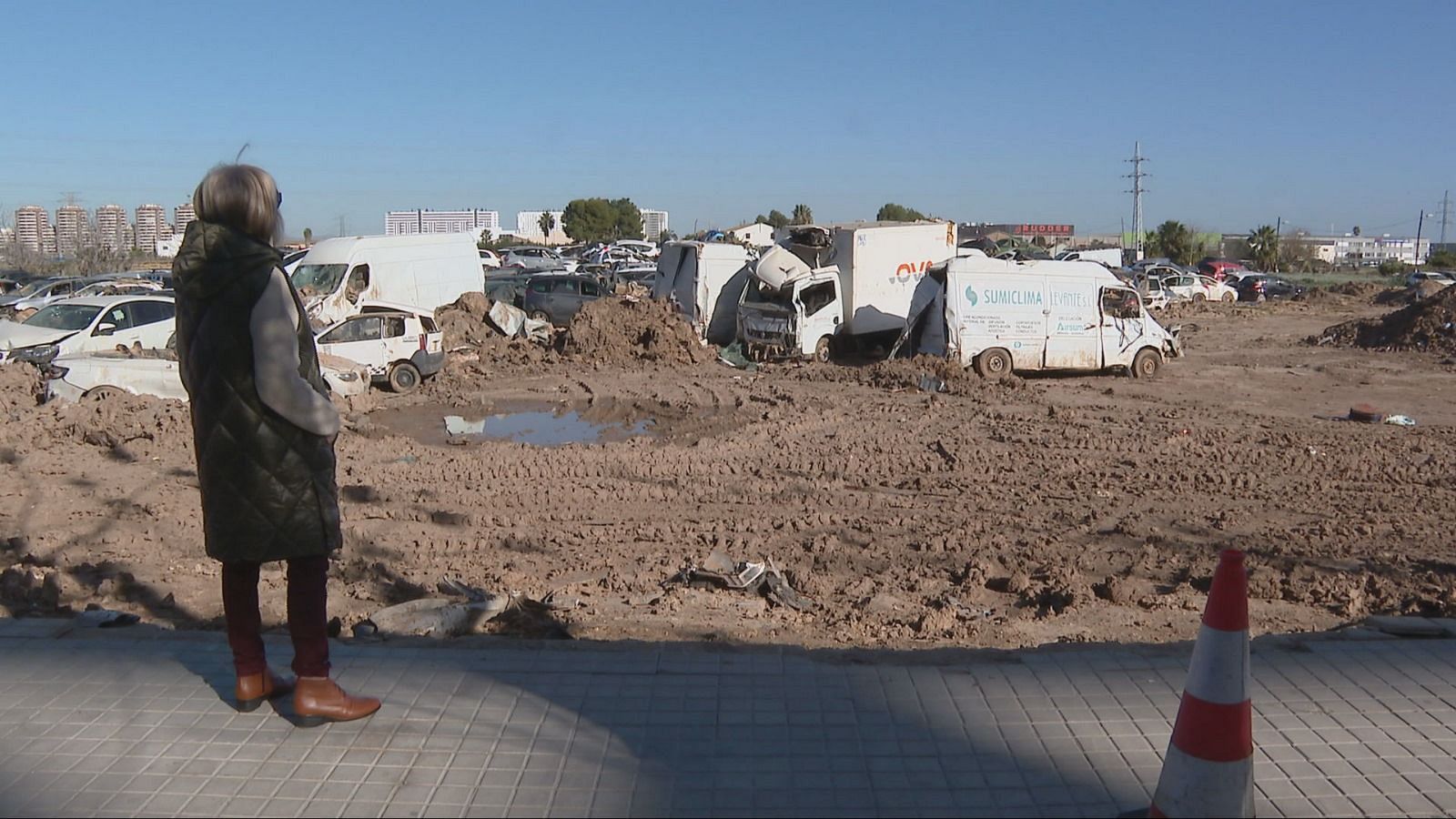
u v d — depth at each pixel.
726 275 28.39
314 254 26.12
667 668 5.40
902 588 8.57
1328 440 15.36
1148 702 5.05
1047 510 11.20
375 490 11.52
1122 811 4.04
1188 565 9.21
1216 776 3.76
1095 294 22.64
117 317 20.08
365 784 4.14
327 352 19.56
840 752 4.48
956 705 4.98
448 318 25.45
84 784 4.12
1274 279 53.28
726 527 10.35
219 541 4.28
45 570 8.53
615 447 14.31
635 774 4.25
